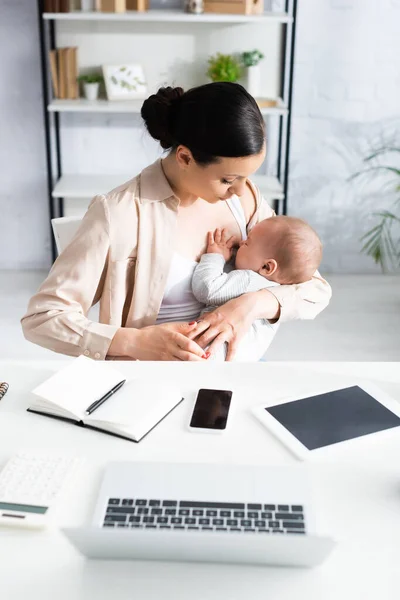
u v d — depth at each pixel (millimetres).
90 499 953
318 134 3559
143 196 1495
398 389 1232
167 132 1408
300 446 1060
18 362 1320
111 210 1470
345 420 1130
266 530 878
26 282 3609
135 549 826
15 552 865
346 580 821
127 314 1594
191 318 1609
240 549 806
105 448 1063
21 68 3404
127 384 1212
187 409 1164
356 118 3525
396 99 3492
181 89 1418
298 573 832
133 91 3355
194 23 3334
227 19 3080
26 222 3688
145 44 3367
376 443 1073
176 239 1566
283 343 3020
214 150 1313
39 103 3471
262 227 1635
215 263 1572
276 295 1571
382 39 3379
